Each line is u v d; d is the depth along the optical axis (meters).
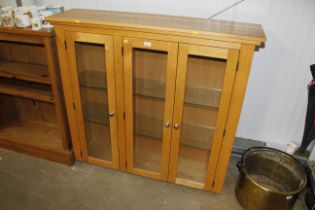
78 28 1.49
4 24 1.65
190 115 1.87
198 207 1.80
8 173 2.00
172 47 1.39
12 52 2.06
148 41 1.41
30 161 2.13
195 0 1.77
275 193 1.58
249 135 2.19
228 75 1.38
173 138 1.71
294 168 1.86
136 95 1.71
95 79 1.81
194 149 2.02
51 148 2.07
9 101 2.37
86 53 1.76
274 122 2.08
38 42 1.62
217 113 1.58
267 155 1.97
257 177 2.05
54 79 1.71
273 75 1.89
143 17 1.65
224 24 1.56
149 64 1.71
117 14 1.72
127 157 1.94
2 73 1.86
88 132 2.04
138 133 1.91
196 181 1.88
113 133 1.85
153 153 2.12
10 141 2.17
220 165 1.73
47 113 2.33
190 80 1.73
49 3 2.06
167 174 1.90
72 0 2.01
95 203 1.79
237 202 1.85
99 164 2.07
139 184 1.97
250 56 1.30
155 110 1.88
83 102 1.86
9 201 1.77
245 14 1.75
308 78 1.85
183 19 1.65
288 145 2.07
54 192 1.86
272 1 1.67
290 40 1.76
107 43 1.49
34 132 2.27
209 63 1.62
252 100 2.03
